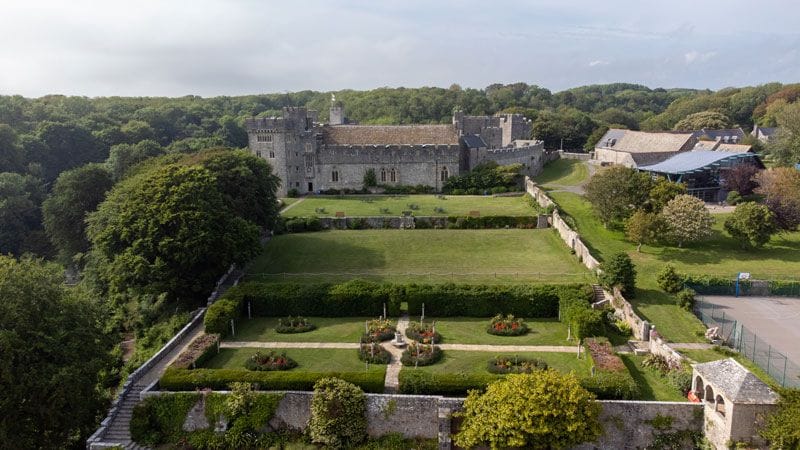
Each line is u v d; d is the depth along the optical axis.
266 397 42.03
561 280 65.31
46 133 130.88
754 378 37.16
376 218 88.81
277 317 60.34
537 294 58.59
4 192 100.75
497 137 141.62
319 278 68.69
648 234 72.44
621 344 52.00
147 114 184.62
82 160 136.38
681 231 72.44
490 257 75.12
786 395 35.41
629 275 59.62
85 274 76.19
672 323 55.00
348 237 84.19
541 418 36.38
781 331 53.81
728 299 62.72
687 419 39.66
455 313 59.41
